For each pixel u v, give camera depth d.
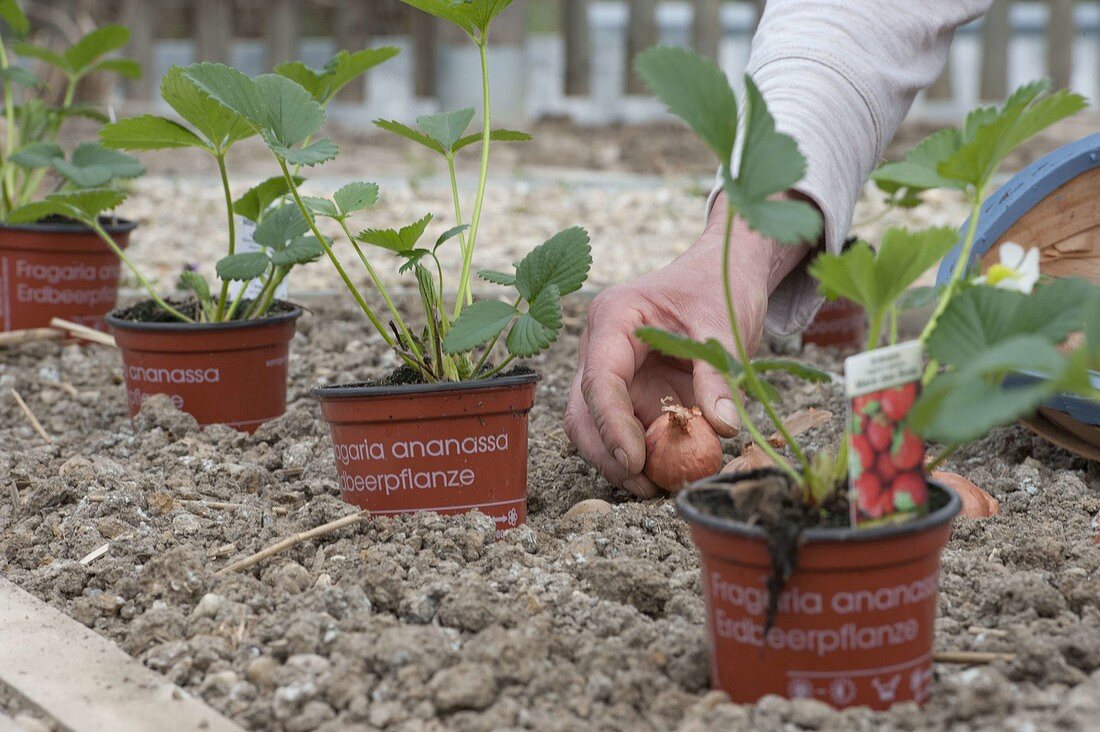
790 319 1.44
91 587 1.27
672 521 1.31
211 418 1.52
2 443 1.52
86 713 1.14
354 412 1.30
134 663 1.18
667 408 1.33
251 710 1.14
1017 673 1.14
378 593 1.22
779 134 1.10
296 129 1.30
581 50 4.02
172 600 1.24
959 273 1.13
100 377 1.70
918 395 1.11
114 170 1.60
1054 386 1.05
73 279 1.75
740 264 1.35
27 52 1.85
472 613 1.19
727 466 1.36
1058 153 1.43
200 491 1.38
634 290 1.33
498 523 1.32
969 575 1.23
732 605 1.12
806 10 1.41
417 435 1.30
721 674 1.13
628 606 1.20
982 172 1.12
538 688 1.14
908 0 1.41
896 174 1.13
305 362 1.72
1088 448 1.41
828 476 1.12
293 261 1.39
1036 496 1.36
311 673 1.16
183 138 1.41
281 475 1.43
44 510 1.37
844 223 1.37
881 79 1.39
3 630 1.21
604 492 1.38
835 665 1.11
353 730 1.12
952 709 1.11
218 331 1.50
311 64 4.27
